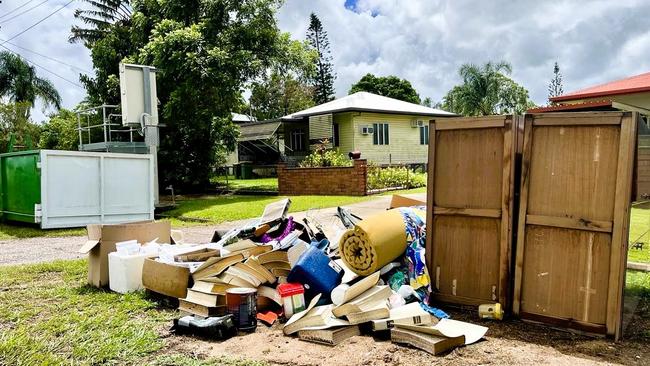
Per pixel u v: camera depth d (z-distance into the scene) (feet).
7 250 23.99
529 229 11.51
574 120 10.83
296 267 12.60
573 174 10.89
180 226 32.63
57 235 28.68
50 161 29.99
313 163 57.67
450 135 12.67
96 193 31.99
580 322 10.82
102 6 82.33
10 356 9.93
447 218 12.78
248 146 91.66
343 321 10.93
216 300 12.26
